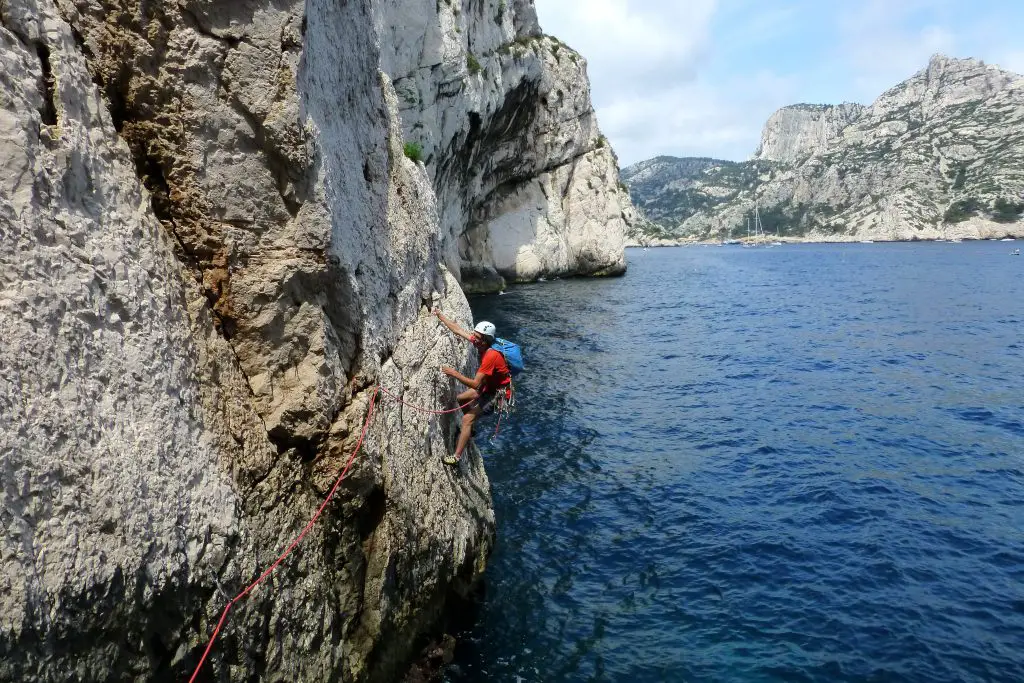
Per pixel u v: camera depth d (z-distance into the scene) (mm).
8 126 3547
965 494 11555
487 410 8828
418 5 26344
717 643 7668
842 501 11352
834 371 21625
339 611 5777
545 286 51250
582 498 11727
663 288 52062
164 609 3984
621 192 67125
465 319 10305
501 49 40625
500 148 46906
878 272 67625
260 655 4730
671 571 9250
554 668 7219
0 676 2943
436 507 7566
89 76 4352
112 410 3877
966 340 26719
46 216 3709
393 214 7746
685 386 19906
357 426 5945
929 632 7742
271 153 5117
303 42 5195
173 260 4793
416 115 27656
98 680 3504
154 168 4840
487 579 9000
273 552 5023
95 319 3906
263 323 5258
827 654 7422
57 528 3332
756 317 34875
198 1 4613
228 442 4879
